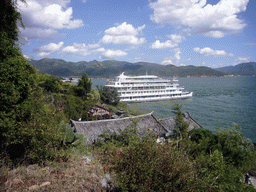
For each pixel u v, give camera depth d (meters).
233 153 18.11
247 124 54.03
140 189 5.20
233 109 73.50
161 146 6.91
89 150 10.84
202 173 7.33
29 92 9.19
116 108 62.84
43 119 7.78
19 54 9.39
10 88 7.67
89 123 23.14
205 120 58.84
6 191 4.62
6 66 7.92
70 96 41.50
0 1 9.34
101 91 70.12
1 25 9.70
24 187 4.95
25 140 6.69
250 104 82.06
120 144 11.37
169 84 94.00
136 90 83.50
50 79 42.06
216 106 79.50
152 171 5.69
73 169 6.67
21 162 6.62
